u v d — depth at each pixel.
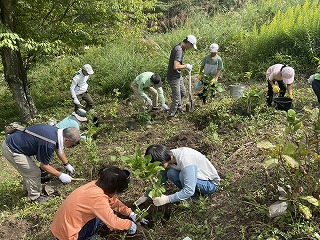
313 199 3.26
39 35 8.74
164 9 17.36
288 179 3.84
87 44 9.83
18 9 8.65
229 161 5.24
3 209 5.16
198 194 4.33
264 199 3.86
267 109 6.55
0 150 7.55
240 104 6.97
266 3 13.02
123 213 4.09
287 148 3.44
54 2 8.95
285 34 9.45
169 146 6.15
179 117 7.48
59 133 4.70
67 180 4.97
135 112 8.37
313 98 7.00
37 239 4.41
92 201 3.49
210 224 3.85
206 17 14.35
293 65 8.83
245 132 6.04
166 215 4.39
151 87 7.75
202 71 7.75
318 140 3.55
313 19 9.20
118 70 10.20
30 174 4.93
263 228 3.52
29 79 11.56
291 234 3.32
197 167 4.04
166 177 4.41
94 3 9.20
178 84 7.21
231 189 4.34
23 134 4.76
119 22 9.83
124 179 3.58
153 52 11.38
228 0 17.00
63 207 3.56
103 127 7.53
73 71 11.20
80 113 6.00
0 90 12.15
